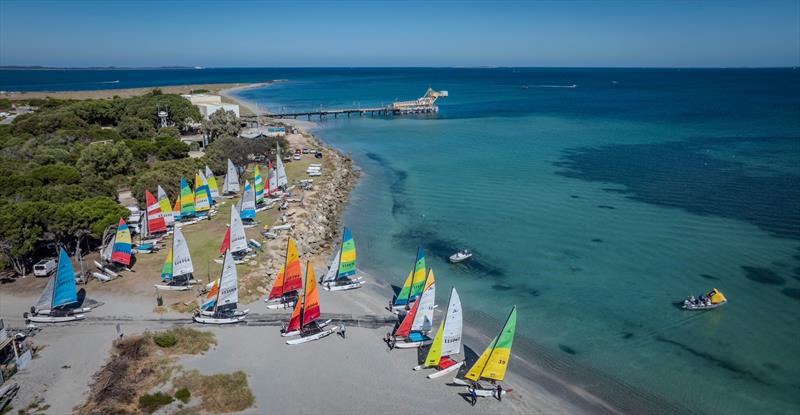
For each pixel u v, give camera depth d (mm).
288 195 105875
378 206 107500
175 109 176625
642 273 74188
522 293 69312
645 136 182750
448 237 89500
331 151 158000
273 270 71500
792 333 58844
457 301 51000
